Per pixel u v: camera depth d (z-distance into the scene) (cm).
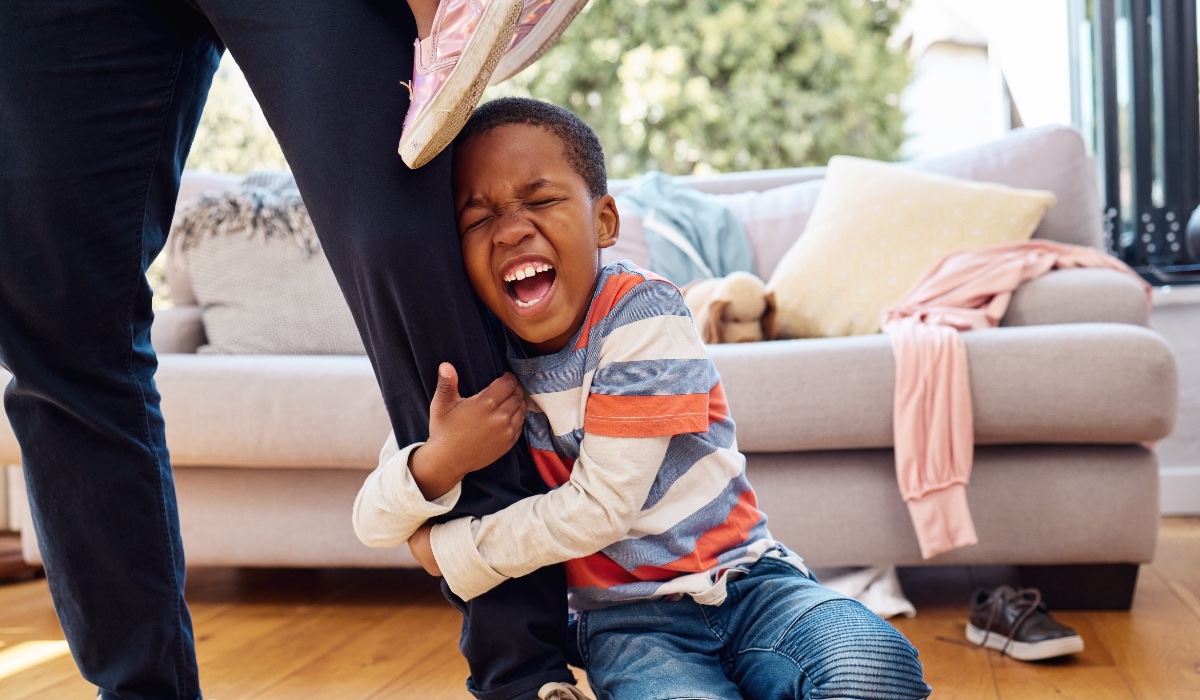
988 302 202
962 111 527
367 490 100
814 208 242
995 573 213
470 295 94
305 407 191
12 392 104
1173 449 267
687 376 97
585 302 98
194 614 203
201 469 204
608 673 100
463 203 95
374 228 86
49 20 94
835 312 217
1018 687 148
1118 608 184
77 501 104
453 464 93
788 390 181
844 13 543
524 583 101
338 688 157
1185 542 236
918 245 217
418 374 94
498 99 99
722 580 100
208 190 259
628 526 96
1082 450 181
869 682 89
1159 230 286
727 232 241
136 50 98
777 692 95
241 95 421
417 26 91
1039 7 297
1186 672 151
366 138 86
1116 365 173
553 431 100
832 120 543
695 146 543
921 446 176
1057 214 228
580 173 96
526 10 101
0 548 243
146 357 108
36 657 179
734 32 539
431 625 191
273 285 231
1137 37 285
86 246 100
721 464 104
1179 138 283
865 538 183
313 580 229
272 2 87
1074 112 299
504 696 102
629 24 545
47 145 96
